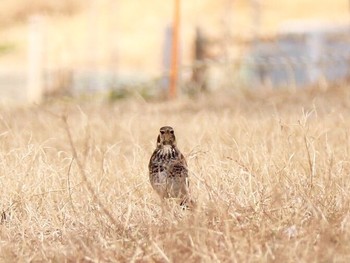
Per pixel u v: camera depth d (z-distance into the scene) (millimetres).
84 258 8555
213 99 25688
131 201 10445
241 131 14641
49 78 38562
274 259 7855
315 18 61188
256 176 10641
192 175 10938
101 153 12812
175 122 19031
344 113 19953
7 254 8805
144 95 31656
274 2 65562
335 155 12039
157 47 63406
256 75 33906
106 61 60312
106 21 70750
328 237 8258
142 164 11969
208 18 66312
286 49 36531
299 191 10109
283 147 12172
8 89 44500
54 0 76250
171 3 72125
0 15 77125
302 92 25656
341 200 9711
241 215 9352
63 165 12602
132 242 8844
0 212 10633
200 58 37875
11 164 12172
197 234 8305
